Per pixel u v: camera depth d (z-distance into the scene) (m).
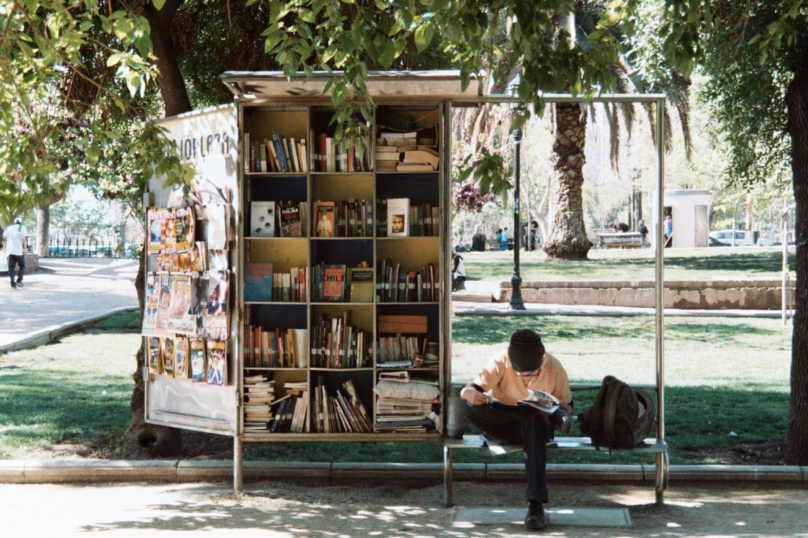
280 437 6.06
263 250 6.68
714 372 11.45
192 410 6.40
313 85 5.76
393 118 6.46
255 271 6.23
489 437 5.60
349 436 6.05
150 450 7.18
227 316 6.10
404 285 6.24
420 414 6.07
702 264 23.62
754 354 12.92
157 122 6.62
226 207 6.09
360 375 6.63
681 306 18.61
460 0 4.65
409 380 6.11
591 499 5.92
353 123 5.56
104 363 12.10
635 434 5.54
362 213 6.26
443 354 6.05
